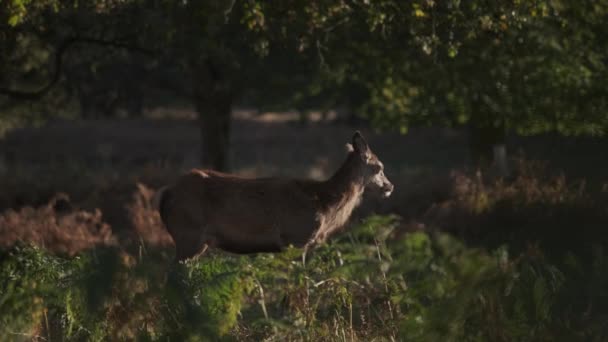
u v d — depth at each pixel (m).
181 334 21.73
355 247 25.62
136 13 50.91
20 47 54.66
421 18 44.88
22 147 164.25
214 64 76.44
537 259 30.91
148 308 22.20
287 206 37.53
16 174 87.31
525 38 59.09
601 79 65.25
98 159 149.50
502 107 68.38
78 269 25.17
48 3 41.00
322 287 25.55
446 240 21.39
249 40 51.19
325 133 186.38
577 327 23.61
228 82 79.12
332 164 127.81
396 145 166.00
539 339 22.27
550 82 64.69
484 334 21.53
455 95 70.94
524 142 89.25
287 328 23.80
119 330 22.45
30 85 73.31
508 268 22.03
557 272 26.56
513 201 52.19
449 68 65.25
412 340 21.94
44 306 24.27
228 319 23.11
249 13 42.22
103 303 21.81
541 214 48.09
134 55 80.88
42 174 89.44
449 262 21.19
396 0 44.56
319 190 38.34
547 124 69.06
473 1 44.91
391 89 76.31
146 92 96.31
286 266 24.97
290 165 134.75
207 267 25.50
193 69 78.12
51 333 26.06
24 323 23.53
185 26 52.69
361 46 64.75
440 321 21.23
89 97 85.88
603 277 26.39
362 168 39.22
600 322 23.80
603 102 66.62
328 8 44.62
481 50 60.34
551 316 23.94
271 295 30.94
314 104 96.88
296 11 45.69
